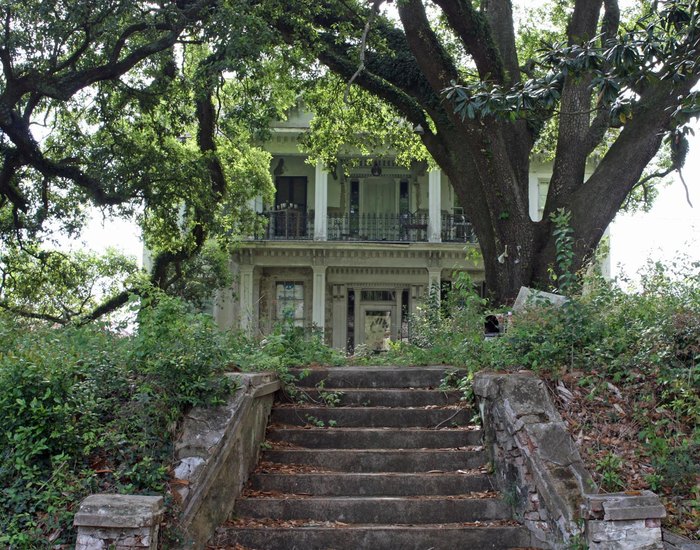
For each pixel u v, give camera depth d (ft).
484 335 27.58
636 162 35.24
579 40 23.22
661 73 27.27
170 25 41.11
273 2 40.60
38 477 15.71
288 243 73.51
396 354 29.96
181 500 15.52
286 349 27.17
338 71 43.42
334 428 21.43
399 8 33.71
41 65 40.11
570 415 18.58
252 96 45.85
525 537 16.96
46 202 50.88
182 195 49.88
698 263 24.95
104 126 49.70
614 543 14.42
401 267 75.61
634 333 21.36
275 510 17.72
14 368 16.52
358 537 16.79
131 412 17.08
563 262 23.17
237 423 17.80
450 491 18.76
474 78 41.37
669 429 18.19
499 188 35.35
